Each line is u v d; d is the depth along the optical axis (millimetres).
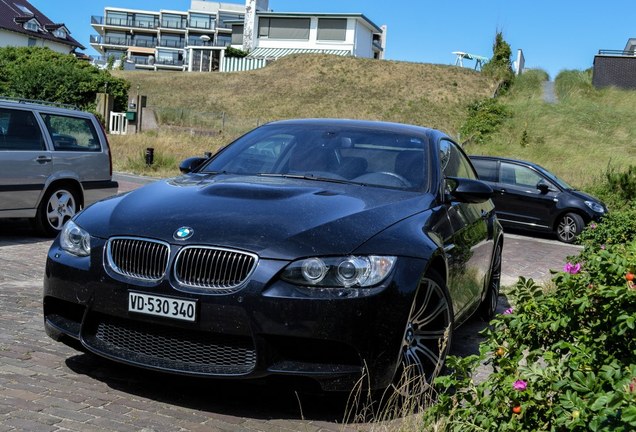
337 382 3395
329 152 4930
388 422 3467
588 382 2229
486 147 33438
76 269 3789
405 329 3537
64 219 9445
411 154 4930
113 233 3773
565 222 14789
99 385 3814
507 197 15453
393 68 57312
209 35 111250
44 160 9016
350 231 3633
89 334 3807
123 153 22781
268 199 3980
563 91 47438
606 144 34000
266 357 3391
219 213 3770
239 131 31844
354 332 3377
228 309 3398
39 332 4766
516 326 2908
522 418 2418
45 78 33969
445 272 4129
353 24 74250
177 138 26031
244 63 65750
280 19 76438
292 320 3350
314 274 3410
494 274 6461
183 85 56219
